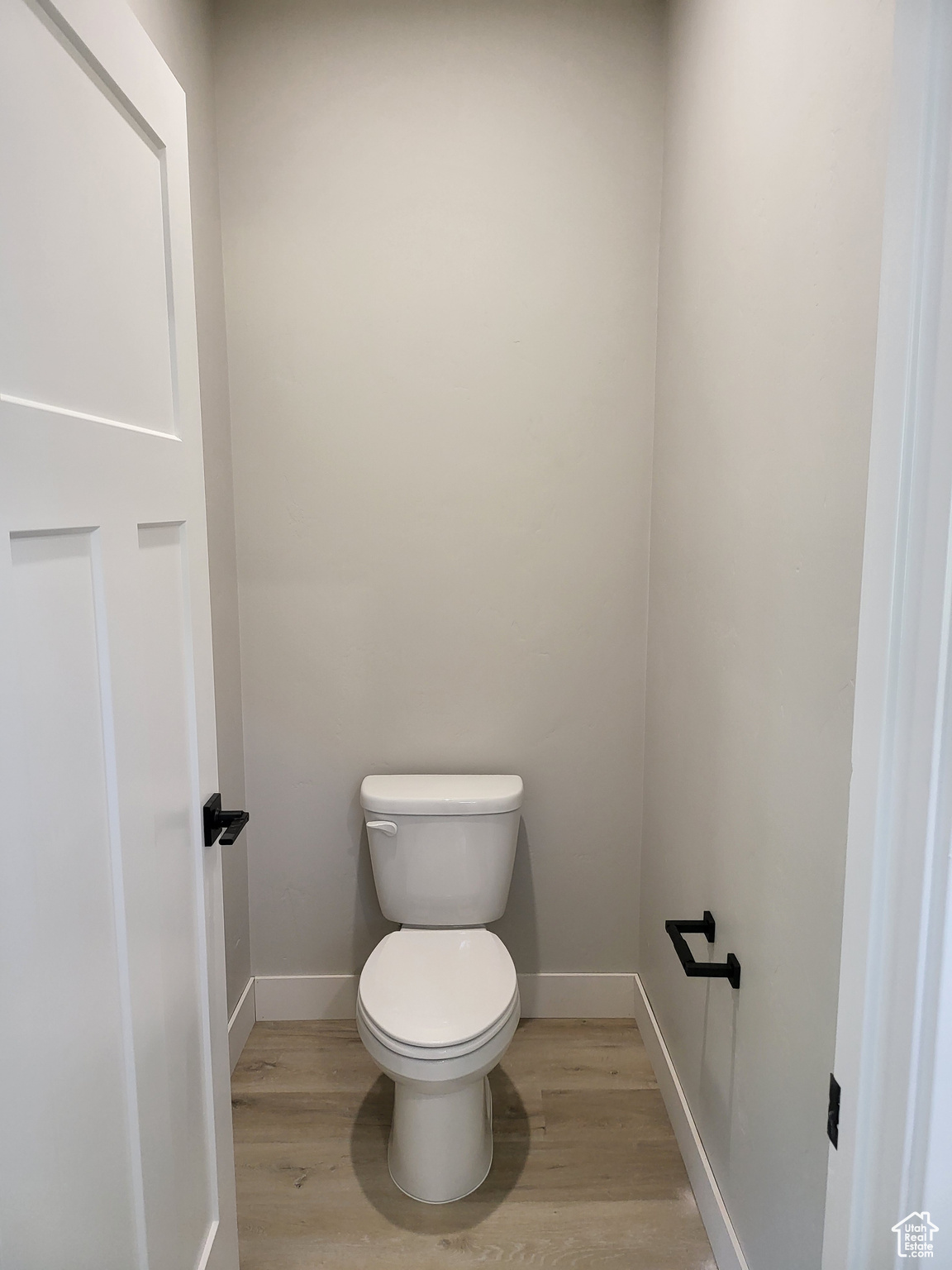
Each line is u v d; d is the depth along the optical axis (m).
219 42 1.93
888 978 0.57
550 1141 1.83
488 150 1.98
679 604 1.83
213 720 1.27
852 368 0.98
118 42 0.92
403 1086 1.65
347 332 2.04
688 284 1.74
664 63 1.95
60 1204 0.80
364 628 2.15
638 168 1.99
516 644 2.17
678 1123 1.82
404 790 2.04
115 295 0.94
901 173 0.53
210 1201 1.28
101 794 0.90
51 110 0.79
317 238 2.01
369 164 1.98
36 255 0.76
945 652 0.51
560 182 2.00
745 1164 1.37
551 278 2.03
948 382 0.50
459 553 2.13
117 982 0.94
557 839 2.25
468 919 2.04
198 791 1.21
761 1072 1.30
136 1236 1.00
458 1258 1.53
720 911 1.52
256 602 2.13
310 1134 1.85
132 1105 0.98
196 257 1.80
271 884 2.24
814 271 1.09
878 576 0.57
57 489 0.79
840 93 1.01
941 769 0.52
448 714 2.19
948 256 0.50
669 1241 1.57
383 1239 1.57
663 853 1.99
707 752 1.60
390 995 1.65
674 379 1.87
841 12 1.00
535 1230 1.59
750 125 1.34
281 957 2.28
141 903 1.00
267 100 1.95
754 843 1.33
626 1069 2.08
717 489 1.53
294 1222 1.61
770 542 1.26
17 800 0.72
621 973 2.31
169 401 1.12
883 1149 0.58
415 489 2.10
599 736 2.21
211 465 1.92
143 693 1.01
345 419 2.07
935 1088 0.54
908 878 0.54
